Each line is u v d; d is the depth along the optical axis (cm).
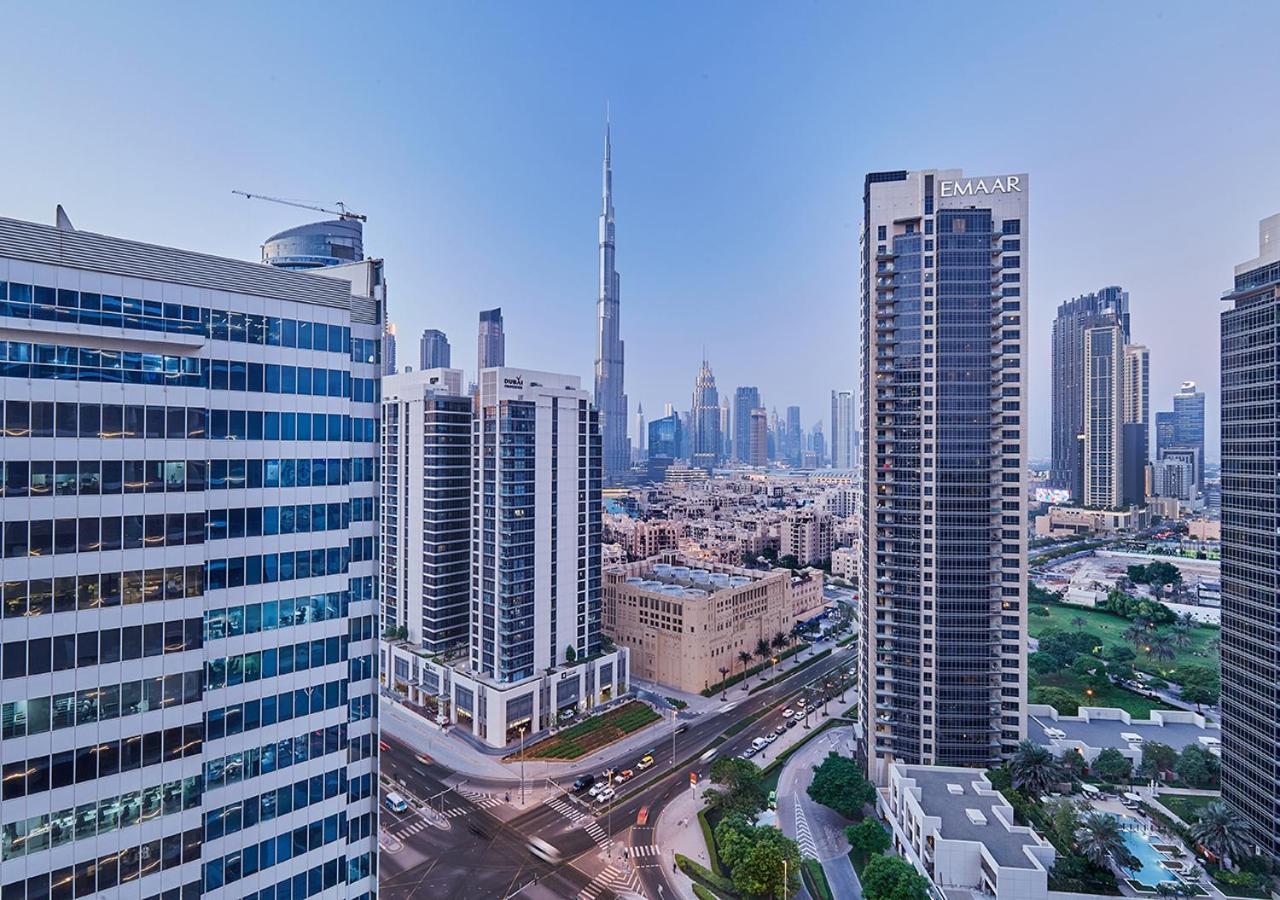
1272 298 10156
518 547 14588
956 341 12294
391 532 17750
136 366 5116
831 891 9806
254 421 5900
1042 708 14950
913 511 12431
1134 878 9225
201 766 5428
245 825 5791
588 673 15975
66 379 4797
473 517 15350
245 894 5775
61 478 4756
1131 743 13300
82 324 4862
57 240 4800
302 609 6206
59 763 4722
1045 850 9181
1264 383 10038
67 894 4744
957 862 9262
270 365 6016
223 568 5694
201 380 5484
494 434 14550
